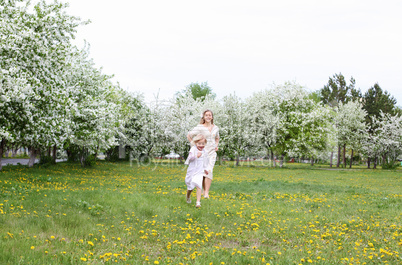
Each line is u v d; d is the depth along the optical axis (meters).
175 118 41.94
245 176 24.14
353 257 4.50
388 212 8.67
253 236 5.79
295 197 11.27
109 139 26.66
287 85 44.34
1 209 6.51
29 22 16.06
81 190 10.67
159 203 8.52
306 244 5.25
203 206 8.41
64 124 17.73
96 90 25.64
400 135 48.22
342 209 8.95
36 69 15.90
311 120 41.47
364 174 30.48
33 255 3.93
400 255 4.67
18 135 16.88
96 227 5.79
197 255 4.37
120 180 17.31
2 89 13.23
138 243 4.97
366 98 62.00
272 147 41.47
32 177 15.26
